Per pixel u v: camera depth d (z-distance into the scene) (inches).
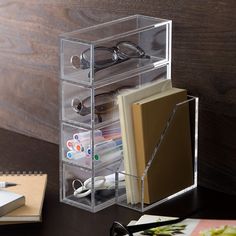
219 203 78.3
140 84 79.5
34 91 96.7
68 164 77.9
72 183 78.2
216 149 80.4
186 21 79.0
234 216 75.2
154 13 81.4
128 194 77.2
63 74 75.9
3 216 71.7
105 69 75.3
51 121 95.5
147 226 70.2
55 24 91.4
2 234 71.6
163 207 77.4
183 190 80.7
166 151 77.8
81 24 88.5
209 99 79.6
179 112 78.2
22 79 97.9
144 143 75.4
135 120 75.4
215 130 80.0
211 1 76.8
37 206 73.8
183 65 80.6
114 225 70.2
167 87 79.1
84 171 77.1
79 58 74.4
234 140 78.8
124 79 77.4
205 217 75.0
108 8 85.3
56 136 95.3
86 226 73.7
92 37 78.2
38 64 95.1
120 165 78.4
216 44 77.6
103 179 77.2
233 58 76.8
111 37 75.3
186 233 69.3
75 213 76.2
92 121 75.0
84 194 77.6
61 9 90.0
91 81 74.0
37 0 92.5
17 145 95.1
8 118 101.3
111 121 77.0
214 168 81.0
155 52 80.3
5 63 99.5
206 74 79.1
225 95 78.4
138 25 82.5
